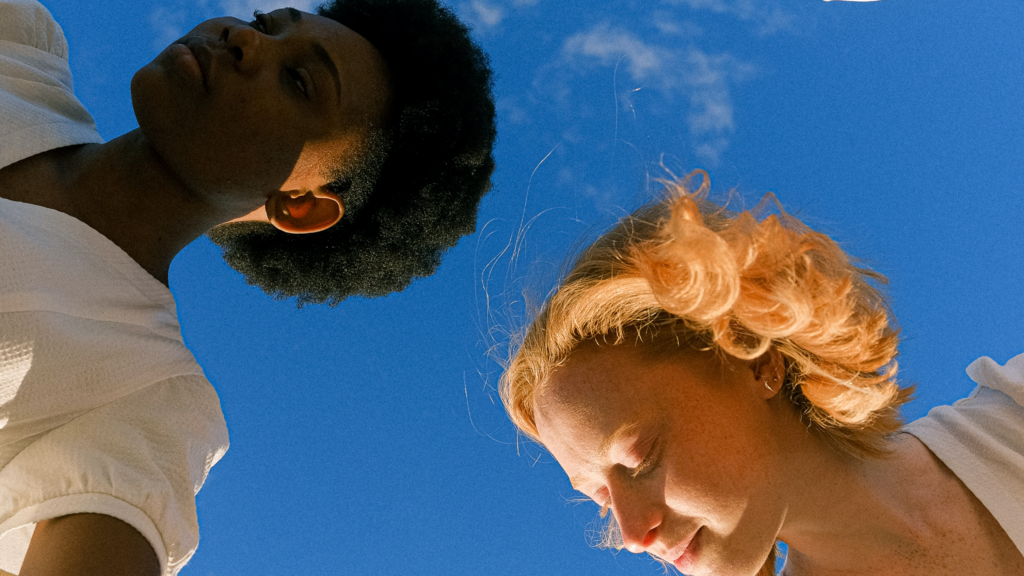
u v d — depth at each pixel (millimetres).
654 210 825
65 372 826
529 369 840
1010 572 742
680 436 744
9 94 911
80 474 790
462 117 1045
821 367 762
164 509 803
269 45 933
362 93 979
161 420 855
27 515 779
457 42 1058
